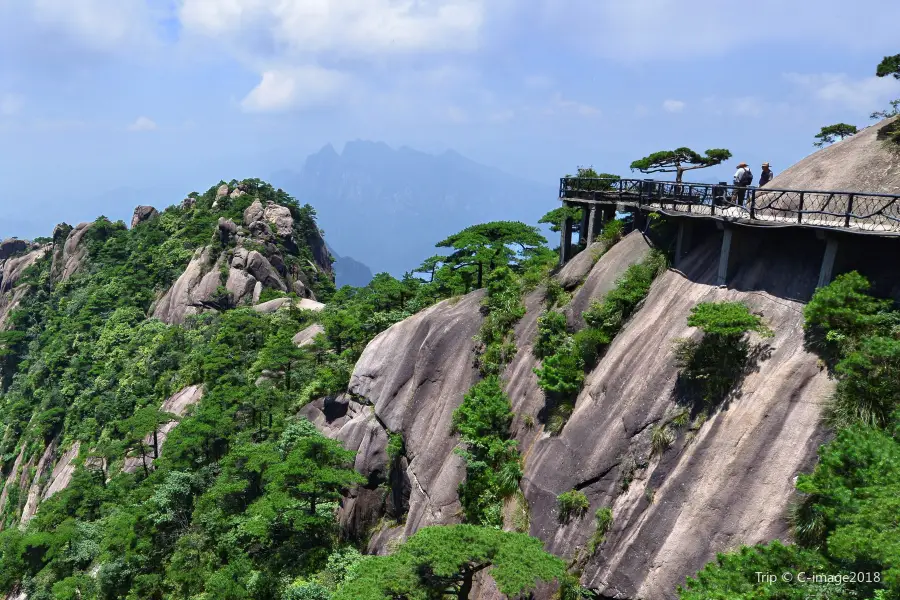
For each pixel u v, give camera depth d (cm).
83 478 5716
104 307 10156
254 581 3112
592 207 3120
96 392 8150
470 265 4331
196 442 4562
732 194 2275
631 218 3002
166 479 4403
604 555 1830
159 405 6850
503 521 2344
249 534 3491
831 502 1209
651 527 1716
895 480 1064
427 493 2920
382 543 3200
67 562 4688
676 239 2453
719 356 1808
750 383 1695
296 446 3412
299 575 3117
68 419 8131
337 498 3525
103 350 9119
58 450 7800
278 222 10419
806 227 1691
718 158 2938
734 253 2027
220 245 9750
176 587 3606
